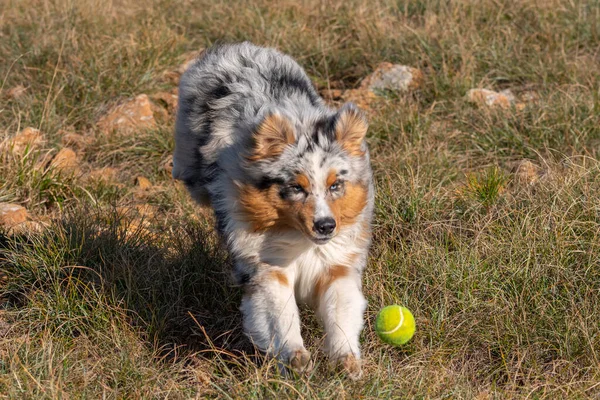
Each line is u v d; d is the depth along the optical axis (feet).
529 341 22.85
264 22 47.91
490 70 41.42
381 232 28.22
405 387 20.43
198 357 23.41
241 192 21.22
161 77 43.11
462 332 23.43
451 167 32.78
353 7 48.47
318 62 44.62
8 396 19.86
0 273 26.91
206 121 24.94
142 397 20.51
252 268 21.65
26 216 30.73
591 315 23.07
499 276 25.11
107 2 50.31
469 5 47.19
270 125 20.70
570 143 33.63
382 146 35.42
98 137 37.35
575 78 38.27
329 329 20.86
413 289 25.16
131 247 27.02
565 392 20.53
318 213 20.24
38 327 23.85
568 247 25.48
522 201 28.45
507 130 34.88
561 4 46.14
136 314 24.22
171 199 32.53
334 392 19.39
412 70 40.98
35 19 47.93
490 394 20.86
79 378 21.29
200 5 53.01
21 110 38.60
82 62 41.86
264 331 20.86
